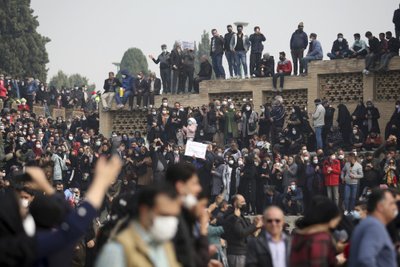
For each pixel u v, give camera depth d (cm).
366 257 2597
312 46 10700
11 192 2025
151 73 11550
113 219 2848
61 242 1961
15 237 1905
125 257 2080
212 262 2839
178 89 11475
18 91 13062
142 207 2106
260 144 9431
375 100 10319
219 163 8738
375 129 9569
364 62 10375
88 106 14175
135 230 2116
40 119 11125
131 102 11588
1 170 8919
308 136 9688
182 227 2422
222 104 10162
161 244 2128
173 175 2619
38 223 2294
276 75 10806
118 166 2047
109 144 9869
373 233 2636
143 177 9150
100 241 2867
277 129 9931
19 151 9588
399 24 10181
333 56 10600
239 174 8612
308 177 8350
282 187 8475
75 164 9400
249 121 10012
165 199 2091
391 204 2788
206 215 2803
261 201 8506
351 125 9650
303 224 2816
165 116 10338
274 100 10150
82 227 1970
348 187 8206
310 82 10656
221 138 10150
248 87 11031
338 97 10600
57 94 14012
